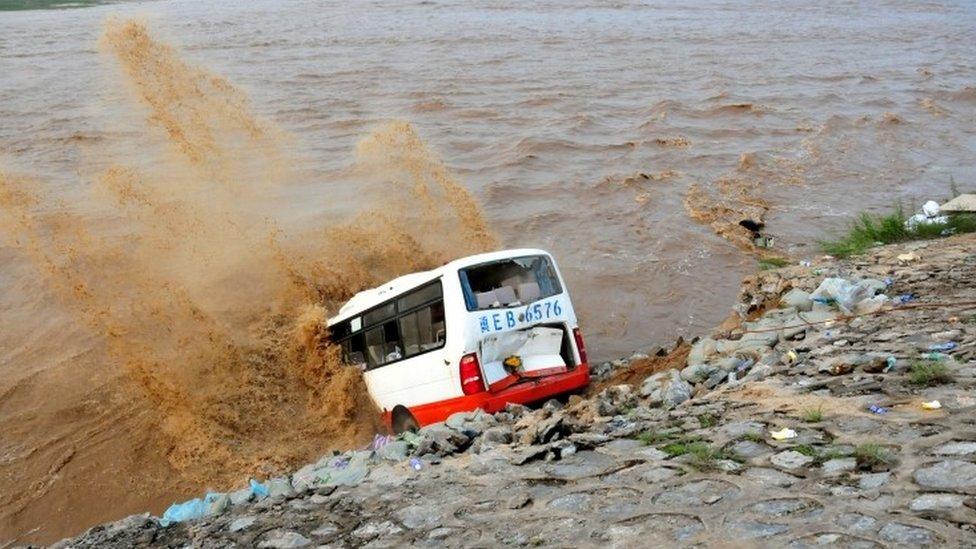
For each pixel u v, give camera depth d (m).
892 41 58.47
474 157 27.50
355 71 42.94
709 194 23.69
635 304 16.52
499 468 7.10
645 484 6.00
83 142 28.92
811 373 8.59
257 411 13.18
